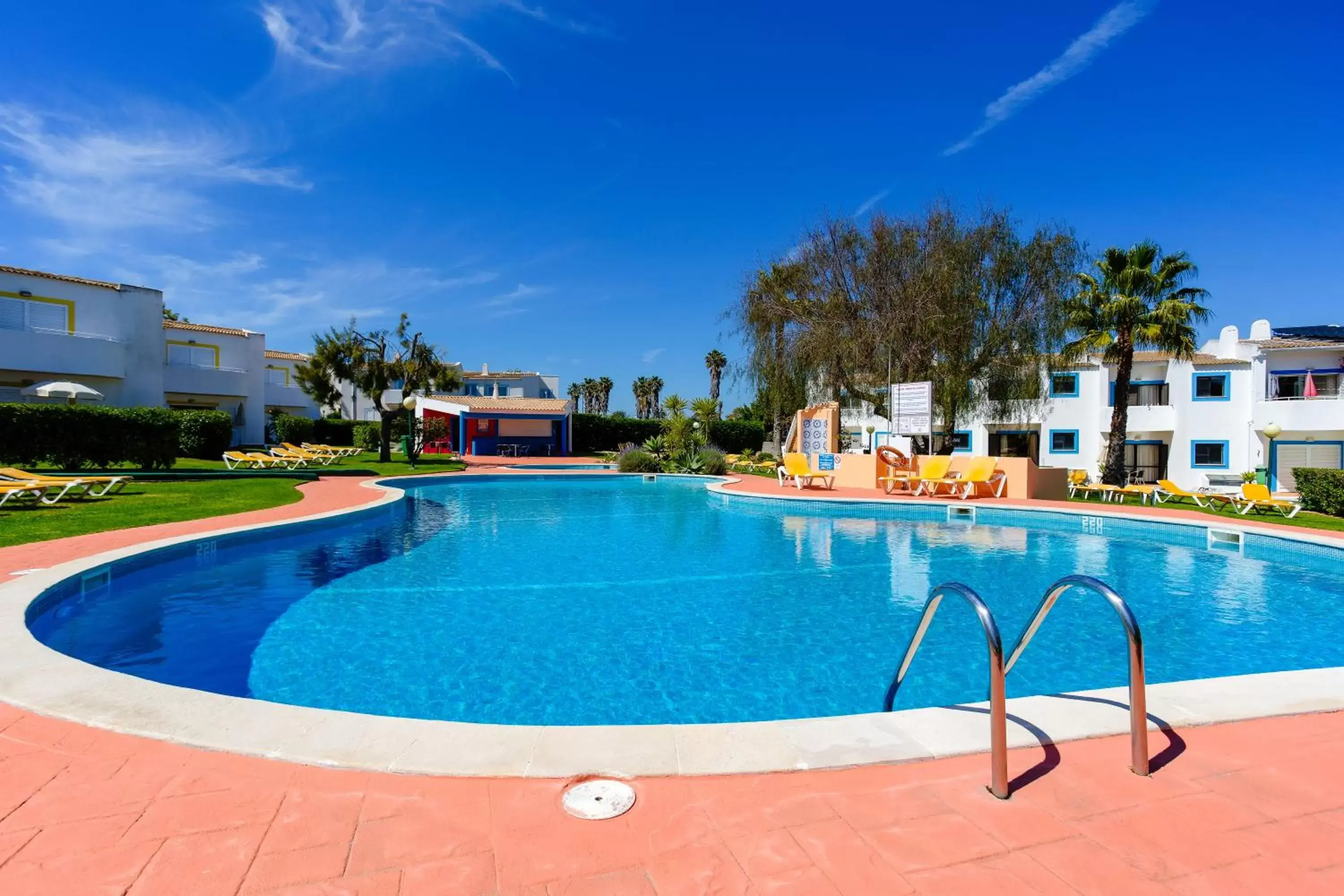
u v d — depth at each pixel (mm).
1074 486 20266
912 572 8711
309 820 2422
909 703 4633
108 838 2316
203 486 16141
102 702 3361
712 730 3076
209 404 32781
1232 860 2238
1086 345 25000
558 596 7355
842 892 2066
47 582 5941
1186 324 23781
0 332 22812
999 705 2613
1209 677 5137
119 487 15391
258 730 3059
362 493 15367
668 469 25453
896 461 18047
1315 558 9836
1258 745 3045
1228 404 27531
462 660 5379
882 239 21000
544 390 56438
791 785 2672
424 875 2125
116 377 25953
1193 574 8773
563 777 2695
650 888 2080
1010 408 21422
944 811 2504
